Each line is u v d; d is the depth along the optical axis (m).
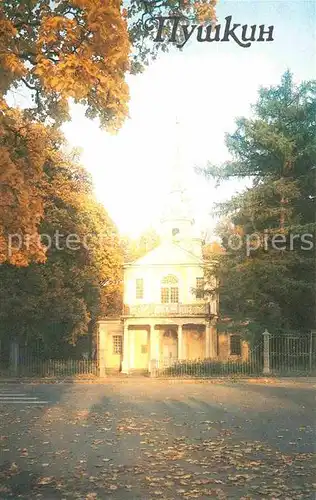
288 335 29.39
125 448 10.04
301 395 20.36
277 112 29.06
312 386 24.44
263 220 29.14
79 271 32.03
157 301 40.53
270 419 13.87
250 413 15.09
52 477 7.80
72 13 7.55
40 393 21.84
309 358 29.09
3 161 7.86
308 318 30.00
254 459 8.99
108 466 8.53
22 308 30.23
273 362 29.64
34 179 9.26
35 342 32.62
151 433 11.72
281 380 26.88
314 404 17.27
